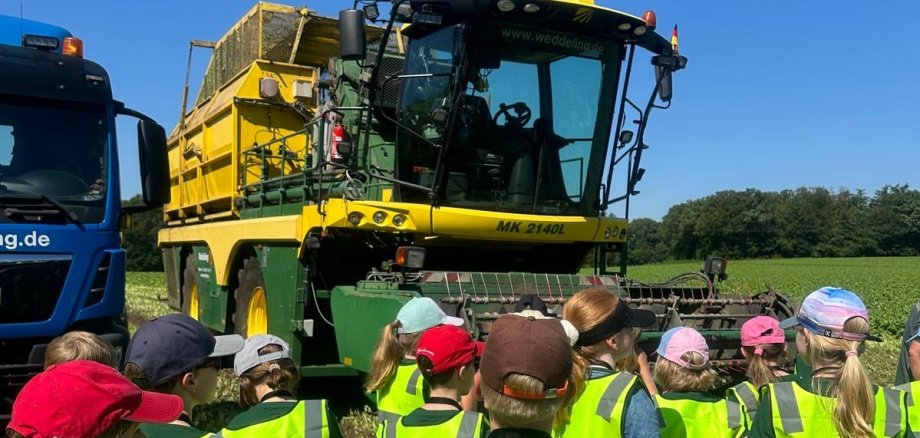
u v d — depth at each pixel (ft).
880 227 310.86
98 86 23.06
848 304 10.66
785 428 10.30
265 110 34.47
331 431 10.63
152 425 10.64
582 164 26.81
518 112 25.20
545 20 24.34
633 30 25.54
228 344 12.14
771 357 14.78
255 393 11.54
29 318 20.62
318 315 26.30
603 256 28.14
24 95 21.98
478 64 24.18
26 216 20.86
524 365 8.53
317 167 25.38
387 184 25.09
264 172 32.27
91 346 11.79
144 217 175.83
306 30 35.35
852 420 9.78
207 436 10.61
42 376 7.59
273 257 28.27
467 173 24.70
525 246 27.37
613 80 26.76
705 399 12.22
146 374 10.46
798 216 317.01
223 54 39.96
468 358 10.64
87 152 22.59
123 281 22.68
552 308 22.57
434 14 23.49
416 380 13.71
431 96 24.63
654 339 20.75
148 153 22.89
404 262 21.91
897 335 53.72
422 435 9.76
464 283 22.53
